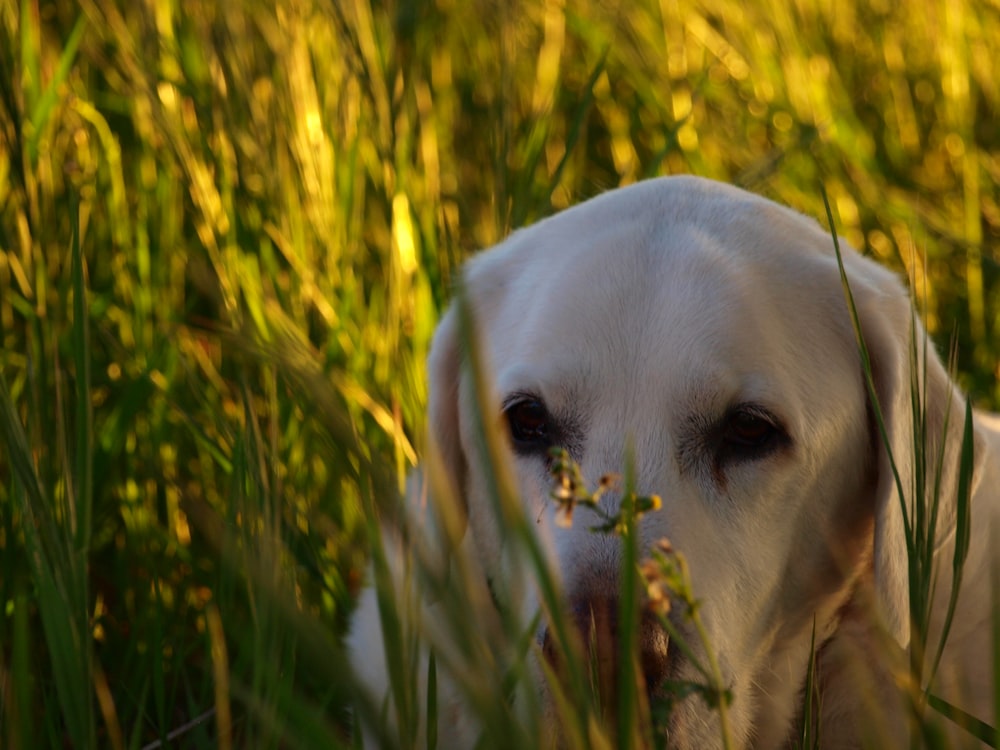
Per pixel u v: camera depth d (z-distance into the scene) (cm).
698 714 276
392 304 441
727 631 293
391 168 469
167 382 441
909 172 628
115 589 406
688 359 299
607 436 297
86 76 552
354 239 477
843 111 606
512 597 190
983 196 600
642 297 308
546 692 256
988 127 641
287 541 371
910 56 679
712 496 299
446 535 203
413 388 399
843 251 351
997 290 562
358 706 221
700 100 606
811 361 318
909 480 316
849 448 325
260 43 516
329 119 492
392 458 409
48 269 444
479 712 201
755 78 630
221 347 463
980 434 334
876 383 325
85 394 300
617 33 626
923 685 327
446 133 580
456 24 645
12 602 358
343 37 491
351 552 379
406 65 562
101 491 414
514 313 330
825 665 341
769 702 330
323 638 204
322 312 445
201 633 371
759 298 314
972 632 338
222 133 468
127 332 466
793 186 566
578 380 302
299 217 466
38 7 580
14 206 442
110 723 288
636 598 215
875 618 294
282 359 341
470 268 354
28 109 466
